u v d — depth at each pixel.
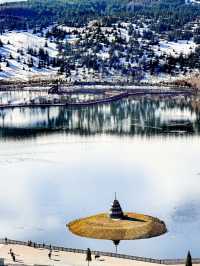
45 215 155.25
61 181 190.75
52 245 133.00
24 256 122.38
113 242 134.88
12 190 180.25
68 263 118.88
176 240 135.88
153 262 121.12
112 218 144.12
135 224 140.75
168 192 174.62
